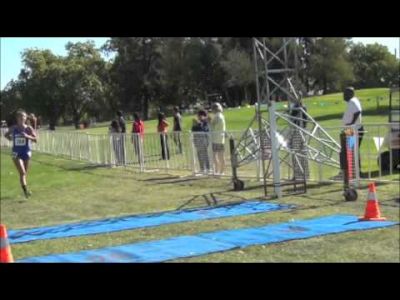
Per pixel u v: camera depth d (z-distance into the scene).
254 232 8.56
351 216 9.55
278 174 12.09
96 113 101.44
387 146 14.61
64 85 93.62
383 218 9.21
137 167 19.75
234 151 13.47
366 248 7.42
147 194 13.70
